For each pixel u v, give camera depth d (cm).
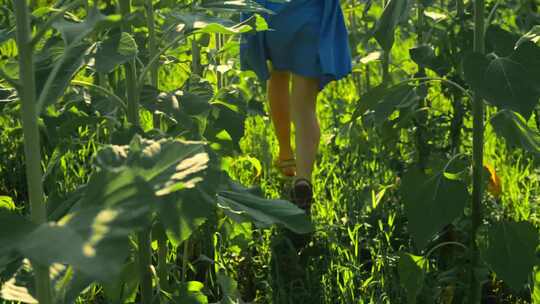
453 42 315
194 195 184
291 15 374
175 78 622
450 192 261
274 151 487
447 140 370
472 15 318
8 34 210
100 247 114
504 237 258
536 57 234
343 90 602
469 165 290
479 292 274
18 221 128
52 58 187
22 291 151
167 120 270
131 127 213
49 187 376
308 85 385
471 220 283
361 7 477
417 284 273
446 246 330
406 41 682
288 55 381
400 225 361
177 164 138
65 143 240
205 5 222
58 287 154
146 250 230
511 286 256
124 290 242
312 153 385
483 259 258
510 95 229
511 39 250
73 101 274
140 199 126
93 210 123
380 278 316
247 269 351
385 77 385
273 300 321
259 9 219
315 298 315
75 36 153
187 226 188
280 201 218
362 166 425
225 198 215
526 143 272
